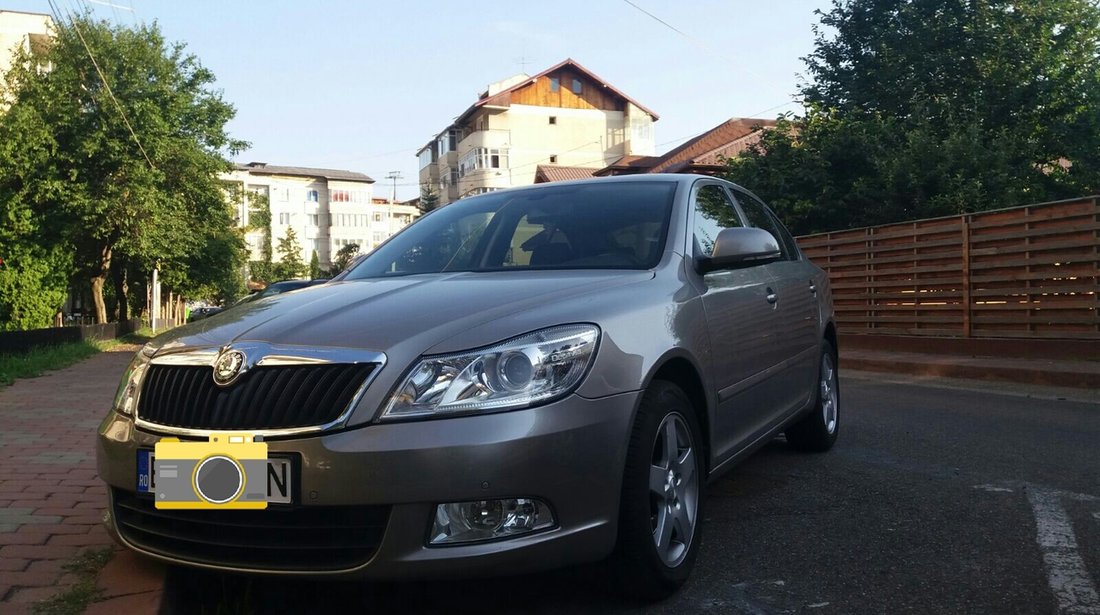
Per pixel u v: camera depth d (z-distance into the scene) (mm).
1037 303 10617
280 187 97188
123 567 3090
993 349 11172
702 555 3529
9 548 3303
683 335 3219
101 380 10672
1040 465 5086
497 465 2508
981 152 14711
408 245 4168
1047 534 3717
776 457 5383
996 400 8109
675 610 2957
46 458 5062
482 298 2990
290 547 2572
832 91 19984
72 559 3186
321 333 2764
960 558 3434
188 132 29484
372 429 2521
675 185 4082
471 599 3100
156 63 27594
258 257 94250
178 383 2826
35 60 26844
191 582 3213
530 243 3822
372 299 3107
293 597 3143
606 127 59281
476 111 57562
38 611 2686
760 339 4105
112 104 26484
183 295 40000
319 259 99000
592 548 2686
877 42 19203
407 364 2598
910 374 10930
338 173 104500
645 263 3525
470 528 2535
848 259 14430
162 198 28000
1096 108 17062
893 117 17391
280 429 2582
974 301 11727
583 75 58812
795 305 4770
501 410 2562
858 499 4348
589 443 2670
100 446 3000
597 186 4195
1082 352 9945
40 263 22922
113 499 2969
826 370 5508
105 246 29938
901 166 14766
